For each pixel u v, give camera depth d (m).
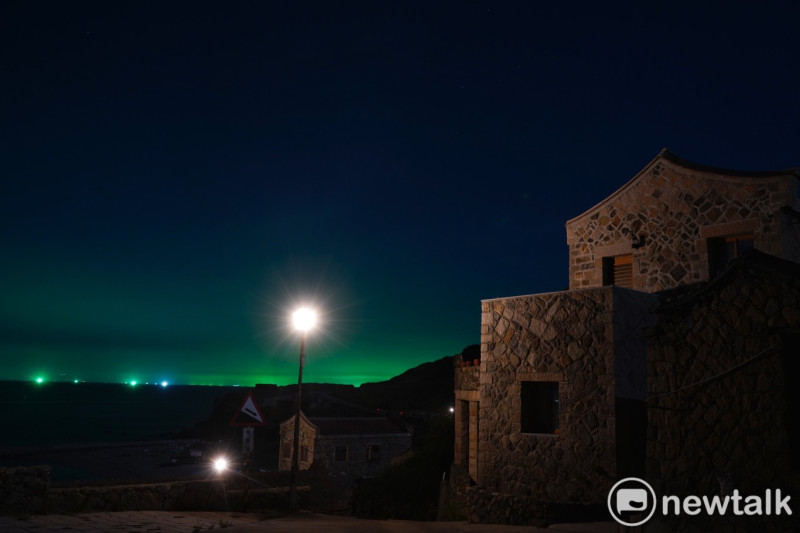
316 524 14.27
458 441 19.42
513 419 15.75
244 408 17.67
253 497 17.72
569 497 14.25
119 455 65.19
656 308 9.66
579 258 19.20
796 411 8.05
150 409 194.50
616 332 14.14
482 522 15.33
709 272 16.19
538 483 14.90
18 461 61.72
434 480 22.62
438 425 24.94
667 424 9.41
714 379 8.87
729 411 8.65
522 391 15.77
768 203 15.26
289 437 43.22
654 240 17.42
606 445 13.81
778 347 8.17
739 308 8.73
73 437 100.31
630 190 18.14
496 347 16.48
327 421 42.53
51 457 64.31
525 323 15.90
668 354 9.56
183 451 63.16
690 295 9.26
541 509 13.72
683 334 9.41
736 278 8.80
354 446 41.28
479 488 15.92
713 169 16.45
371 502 22.53
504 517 14.69
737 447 8.47
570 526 12.48
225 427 81.50
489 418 16.34
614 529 11.67
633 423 14.07
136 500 15.73
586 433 14.22
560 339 15.08
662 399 9.52
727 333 8.83
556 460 14.65
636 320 14.67
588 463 14.06
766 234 15.19
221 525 13.27
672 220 17.11
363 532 12.60
